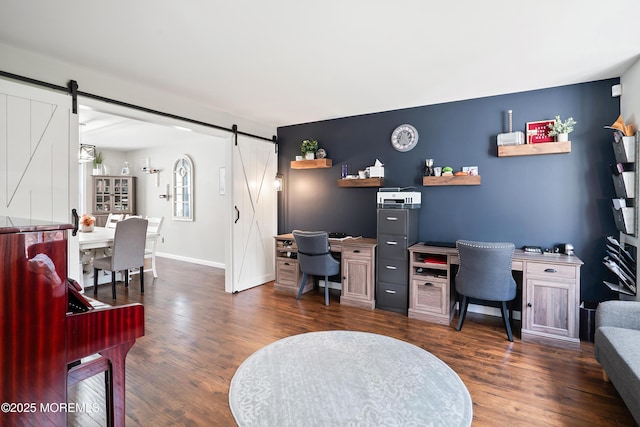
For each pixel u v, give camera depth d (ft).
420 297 11.51
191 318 11.50
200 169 20.98
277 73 9.82
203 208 20.90
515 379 7.63
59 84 8.96
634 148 8.80
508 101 11.64
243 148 15.14
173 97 12.03
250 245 15.62
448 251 10.96
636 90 8.83
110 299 13.69
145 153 24.02
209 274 18.31
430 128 13.05
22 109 8.21
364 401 6.66
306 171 16.33
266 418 6.12
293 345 9.30
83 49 8.25
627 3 6.19
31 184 8.37
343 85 10.87
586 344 9.53
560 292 9.36
